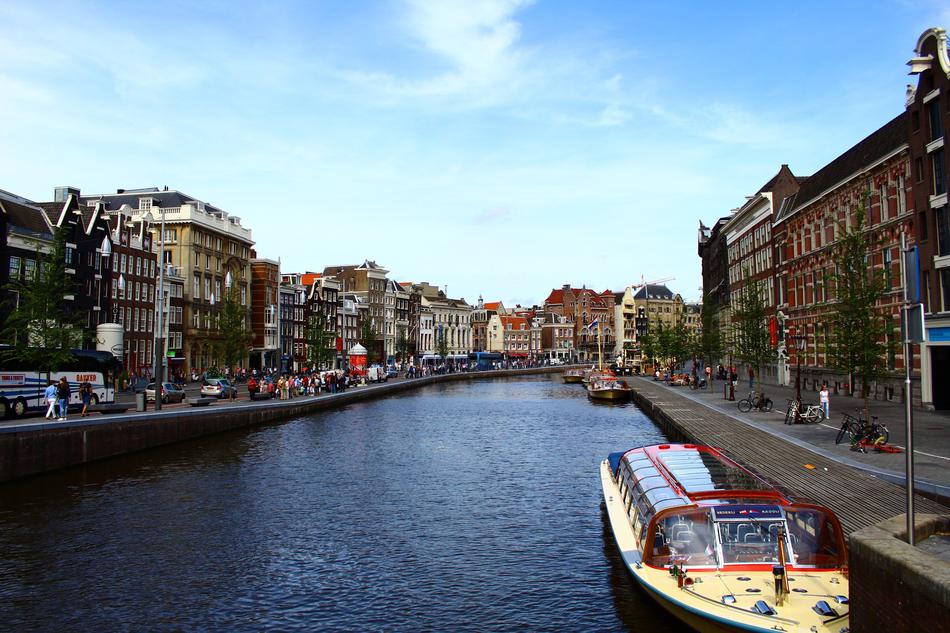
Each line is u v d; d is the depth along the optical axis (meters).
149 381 63.66
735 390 62.12
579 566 17.25
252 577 16.67
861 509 16.73
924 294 36.00
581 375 116.25
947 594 6.68
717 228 94.94
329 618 14.29
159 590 15.82
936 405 35.62
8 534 20.08
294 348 108.31
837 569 12.38
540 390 93.69
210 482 27.55
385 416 55.25
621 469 19.39
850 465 21.44
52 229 56.06
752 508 13.00
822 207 50.22
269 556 18.22
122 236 69.25
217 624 14.01
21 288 37.31
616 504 18.03
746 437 29.66
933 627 6.99
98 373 41.47
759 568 12.51
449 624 13.93
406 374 117.94
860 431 24.83
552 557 17.98
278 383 59.84
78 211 61.44
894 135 40.53
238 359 73.06
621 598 15.06
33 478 27.75
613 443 38.41
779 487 14.33
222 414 42.81
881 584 8.13
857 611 8.86
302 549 18.80
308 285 129.25
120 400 50.62
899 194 38.94
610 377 76.00
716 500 13.41
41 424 28.25
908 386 10.34
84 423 30.62
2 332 35.41
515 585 16.02
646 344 115.00
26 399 34.31
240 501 24.25
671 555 13.02
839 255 29.38
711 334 66.62
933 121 34.91
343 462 32.38
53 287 36.47
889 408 38.38
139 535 20.05
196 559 17.97
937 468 20.22
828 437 28.34
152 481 27.69
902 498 17.58
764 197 64.75
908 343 10.48
